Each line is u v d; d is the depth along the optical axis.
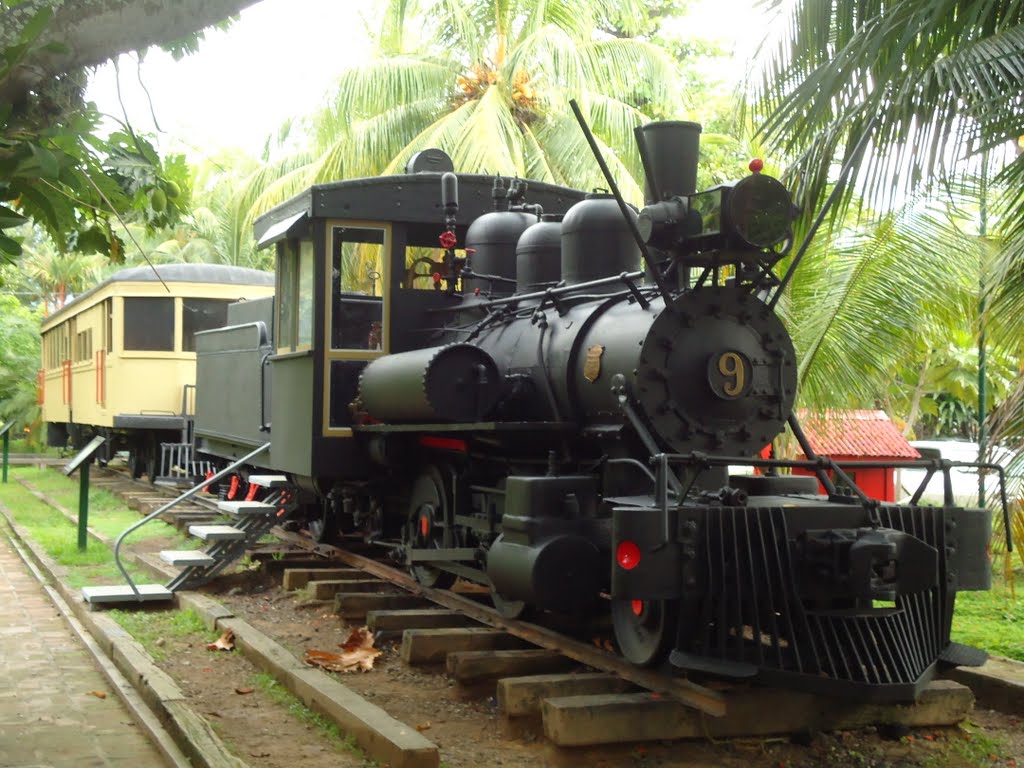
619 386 5.56
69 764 4.71
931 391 17.58
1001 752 5.23
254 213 17.41
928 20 5.74
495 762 4.88
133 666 6.03
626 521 4.79
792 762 5.00
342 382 8.57
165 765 4.72
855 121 6.31
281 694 5.79
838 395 9.12
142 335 16.62
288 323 9.38
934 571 5.08
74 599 8.28
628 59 16.03
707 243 5.69
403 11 16.59
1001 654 6.84
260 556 9.61
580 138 15.58
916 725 5.46
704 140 20.41
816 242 8.58
